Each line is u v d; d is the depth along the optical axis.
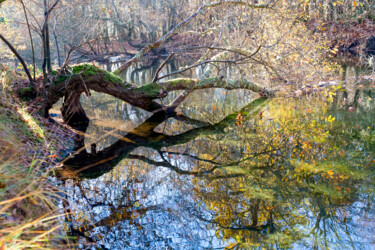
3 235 1.87
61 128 5.87
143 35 26.17
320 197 3.48
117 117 7.25
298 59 8.72
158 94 6.73
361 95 8.02
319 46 9.80
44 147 4.44
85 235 2.75
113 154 4.91
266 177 4.05
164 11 24.73
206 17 10.08
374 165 4.20
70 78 5.75
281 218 3.11
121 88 6.45
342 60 13.60
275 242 2.73
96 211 3.19
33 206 2.47
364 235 2.75
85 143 5.40
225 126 6.38
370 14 13.80
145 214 3.18
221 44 10.80
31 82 5.79
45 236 2.09
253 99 8.53
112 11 21.88
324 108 7.13
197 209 3.31
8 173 2.41
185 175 4.20
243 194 3.62
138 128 6.35
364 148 4.77
